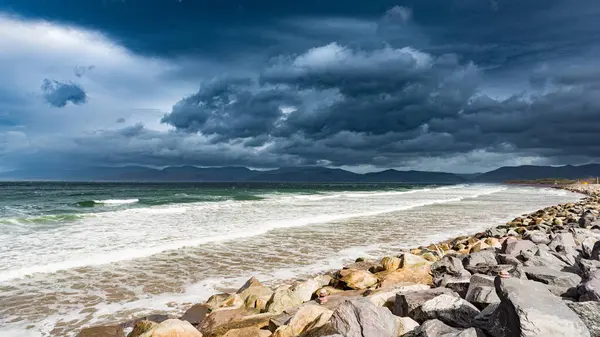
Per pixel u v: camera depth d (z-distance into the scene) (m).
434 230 19.89
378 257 13.20
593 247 9.41
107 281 9.95
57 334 6.86
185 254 13.10
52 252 12.83
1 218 21.75
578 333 3.91
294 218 23.05
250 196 48.56
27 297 8.70
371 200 42.09
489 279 6.75
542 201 45.56
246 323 6.50
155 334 5.80
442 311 5.45
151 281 10.02
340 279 8.81
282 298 7.50
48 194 51.78
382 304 6.80
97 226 18.77
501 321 4.36
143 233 16.81
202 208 29.02
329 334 5.09
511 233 16.58
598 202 36.19
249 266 11.70
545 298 4.26
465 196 54.41
